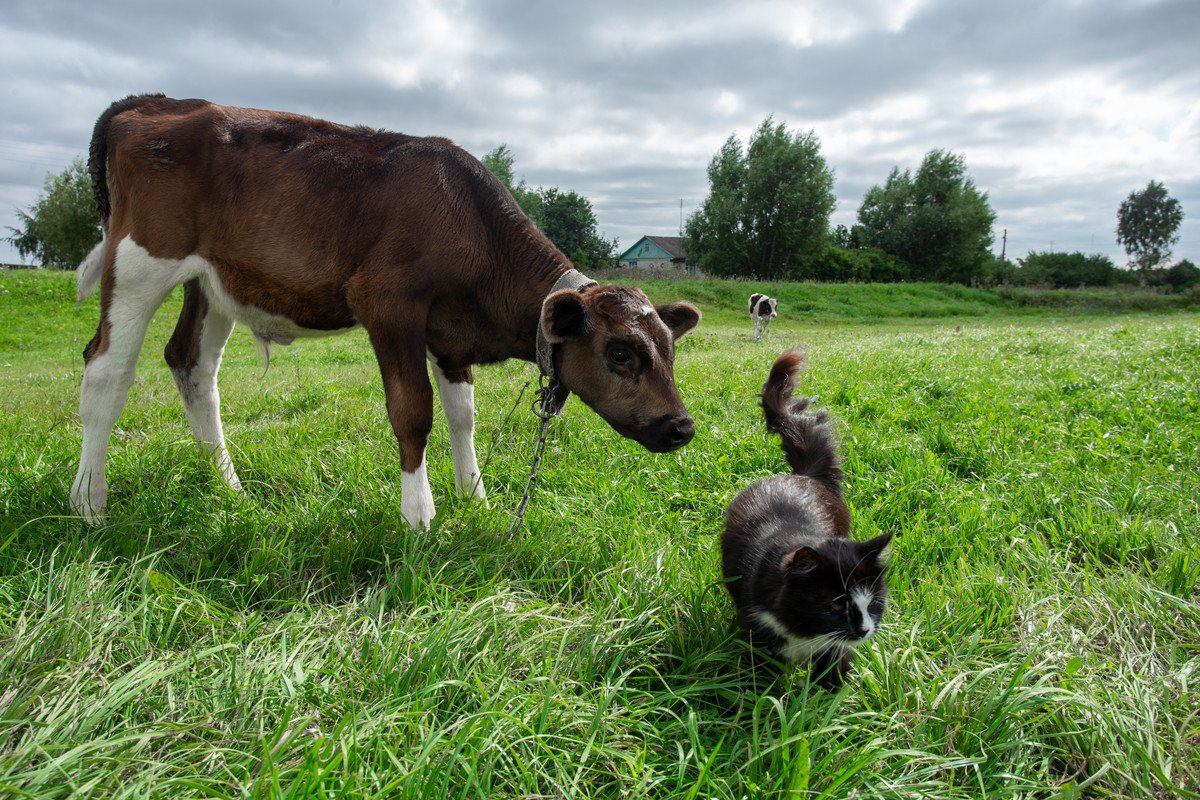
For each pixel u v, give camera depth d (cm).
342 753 194
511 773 212
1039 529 418
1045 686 257
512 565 355
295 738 204
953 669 278
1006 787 226
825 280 6331
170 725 212
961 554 371
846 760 222
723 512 428
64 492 407
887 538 256
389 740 217
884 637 295
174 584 306
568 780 209
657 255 9019
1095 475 478
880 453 535
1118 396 693
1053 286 6712
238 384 945
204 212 418
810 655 275
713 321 3075
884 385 786
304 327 443
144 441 550
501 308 434
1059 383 783
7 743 204
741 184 6056
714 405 739
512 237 430
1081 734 244
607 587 325
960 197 6575
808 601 260
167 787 189
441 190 414
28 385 983
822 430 389
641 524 412
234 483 466
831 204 5838
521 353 453
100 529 361
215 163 415
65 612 263
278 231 411
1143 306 4691
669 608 312
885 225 6969
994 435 577
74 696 221
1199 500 439
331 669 256
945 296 4659
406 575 323
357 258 411
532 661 265
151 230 415
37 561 329
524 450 557
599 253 7138
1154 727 252
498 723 217
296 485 475
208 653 249
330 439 579
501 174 5750
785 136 5878
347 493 444
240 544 361
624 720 240
